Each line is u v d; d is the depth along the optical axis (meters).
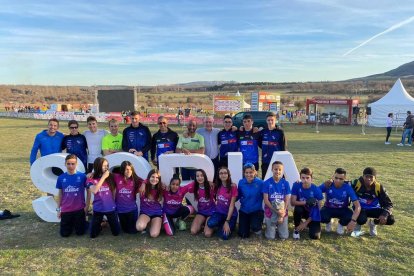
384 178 8.90
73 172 5.19
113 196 5.16
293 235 5.07
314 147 15.36
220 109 32.56
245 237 5.09
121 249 4.68
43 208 5.76
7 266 4.18
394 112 27.44
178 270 4.08
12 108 47.59
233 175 5.58
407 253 4.55
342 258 4.40
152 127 26.69
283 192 5.09
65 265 4.21
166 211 5.39
